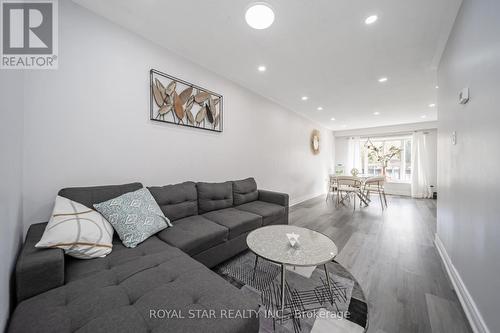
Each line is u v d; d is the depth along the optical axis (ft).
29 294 2.82
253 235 5.48
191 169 8.14
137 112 6.44
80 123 5.29
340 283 5.38
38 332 2.23
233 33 6.35
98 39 5.57
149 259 3.90
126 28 6.13
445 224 6.78
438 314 4.32
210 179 8.94
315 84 10.27
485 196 3.84
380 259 6.75
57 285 3.03
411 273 5.90
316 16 5.51
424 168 19.04
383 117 17.07
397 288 5.19
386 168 21.68
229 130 9.85
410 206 15.12
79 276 3.35
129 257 4.04
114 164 5.95
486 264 3.73
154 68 6.83
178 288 3.08
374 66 8.32
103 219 4.55
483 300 3.80
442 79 7.29
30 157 4.52
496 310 3.35
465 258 4.78
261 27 5.39
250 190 9.51
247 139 11.00
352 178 15.05
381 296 4.87
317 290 5.08
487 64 3.76
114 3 5.17
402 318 4.19
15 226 3.50
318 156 19.84
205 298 2.91
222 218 6.88
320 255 4.39
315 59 7.83
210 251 5.64
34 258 2.98
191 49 7.25
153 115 6.81
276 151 13.46
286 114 14.37
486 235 3.76
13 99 3.48
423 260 6.70
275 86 10.61
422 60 7.79
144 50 6.57
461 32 5.10
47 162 4.78
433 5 5.11
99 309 2.59
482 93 3.98
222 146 9.50
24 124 4.43
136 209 5.06
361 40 6.59
